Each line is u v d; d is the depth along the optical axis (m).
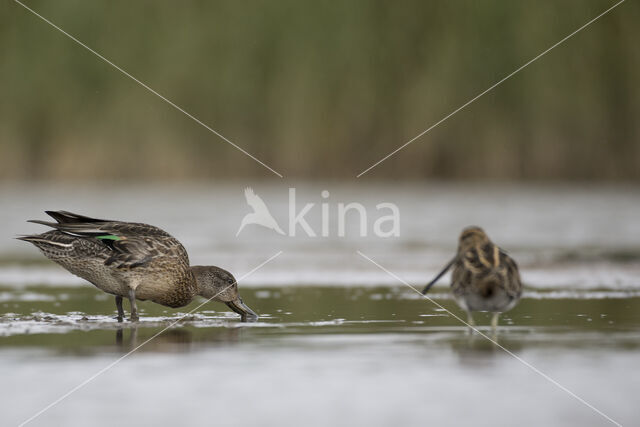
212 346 9.41
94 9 38.84
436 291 14.62
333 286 15.30
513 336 9.89
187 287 12.40
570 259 18.41
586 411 6.87
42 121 39.03
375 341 9.64
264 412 6.87
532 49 38.09
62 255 11.93
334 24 39.44
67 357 8.84
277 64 39.56
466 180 38.69
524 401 7.14
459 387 7.55
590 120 38.28
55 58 38.84
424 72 38.84
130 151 38.75
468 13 38.53
